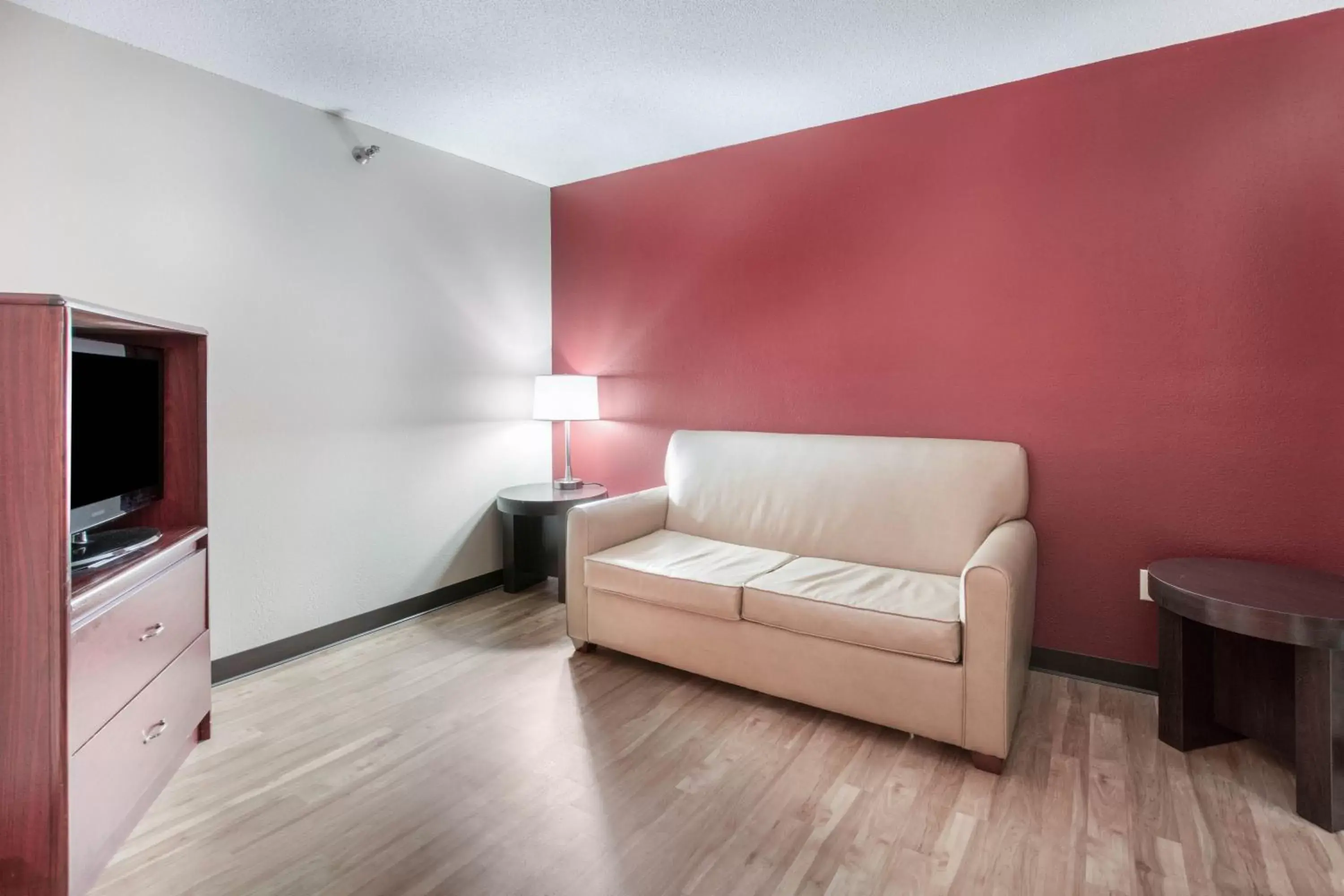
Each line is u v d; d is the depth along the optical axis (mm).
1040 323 2504
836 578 2332
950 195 2658
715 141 3123
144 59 2221
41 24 1995
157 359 2004
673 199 3377
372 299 2945
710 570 2438
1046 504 2520
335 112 2768
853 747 2018
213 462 2426
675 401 3441
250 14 2027
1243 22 2105
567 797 1759
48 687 1302
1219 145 2191
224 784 1812
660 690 2406
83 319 1522
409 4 1992
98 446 1686
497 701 2316
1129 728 2115
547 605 3357
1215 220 2207
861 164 2852
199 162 2361
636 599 2510
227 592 2477
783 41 2227
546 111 2779
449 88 2562
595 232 3674
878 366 2850
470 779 1845
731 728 2131
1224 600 1722
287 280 2635
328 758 1951
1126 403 2369
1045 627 2551
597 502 2887
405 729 2121
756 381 3178
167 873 1471
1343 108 2027
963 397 2666
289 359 2650
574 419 3404
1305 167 2082
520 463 3707
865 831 1620
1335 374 2062
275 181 2588
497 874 1476
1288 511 2141
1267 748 1979
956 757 1956
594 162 3418
